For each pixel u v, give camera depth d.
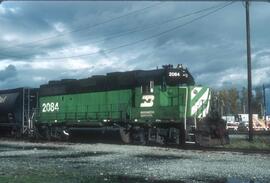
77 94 37.41
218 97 29.98
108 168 18.66
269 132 49.84
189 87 28.77
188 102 28.59
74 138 37.72
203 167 18.14
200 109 28.88
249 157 21.31
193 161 20.30
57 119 39.41
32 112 43.56
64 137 38.56
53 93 40.44
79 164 20.33
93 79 35.91
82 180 15.27
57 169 18.53
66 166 19.56
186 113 28.45
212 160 20.50
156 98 30.27
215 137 28.08
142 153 24.62
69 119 37.81
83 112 36.44
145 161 20.83
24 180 15.41
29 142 37.28
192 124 28.14
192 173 16.55
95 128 34.97
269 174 16.00
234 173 16.33
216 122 28.19
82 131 36.38
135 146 29.17
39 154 25.72
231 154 22.77
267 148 26.73
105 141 34.47
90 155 24.55
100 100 34.91
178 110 28.61
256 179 14.96
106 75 34.88
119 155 24.02
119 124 33.12
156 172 17.03
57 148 29.95
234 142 30.27
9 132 47.03
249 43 32.38
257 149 25.75
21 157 24.03
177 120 28.62
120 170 17.91
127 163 20.28
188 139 28.12
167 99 29.62
